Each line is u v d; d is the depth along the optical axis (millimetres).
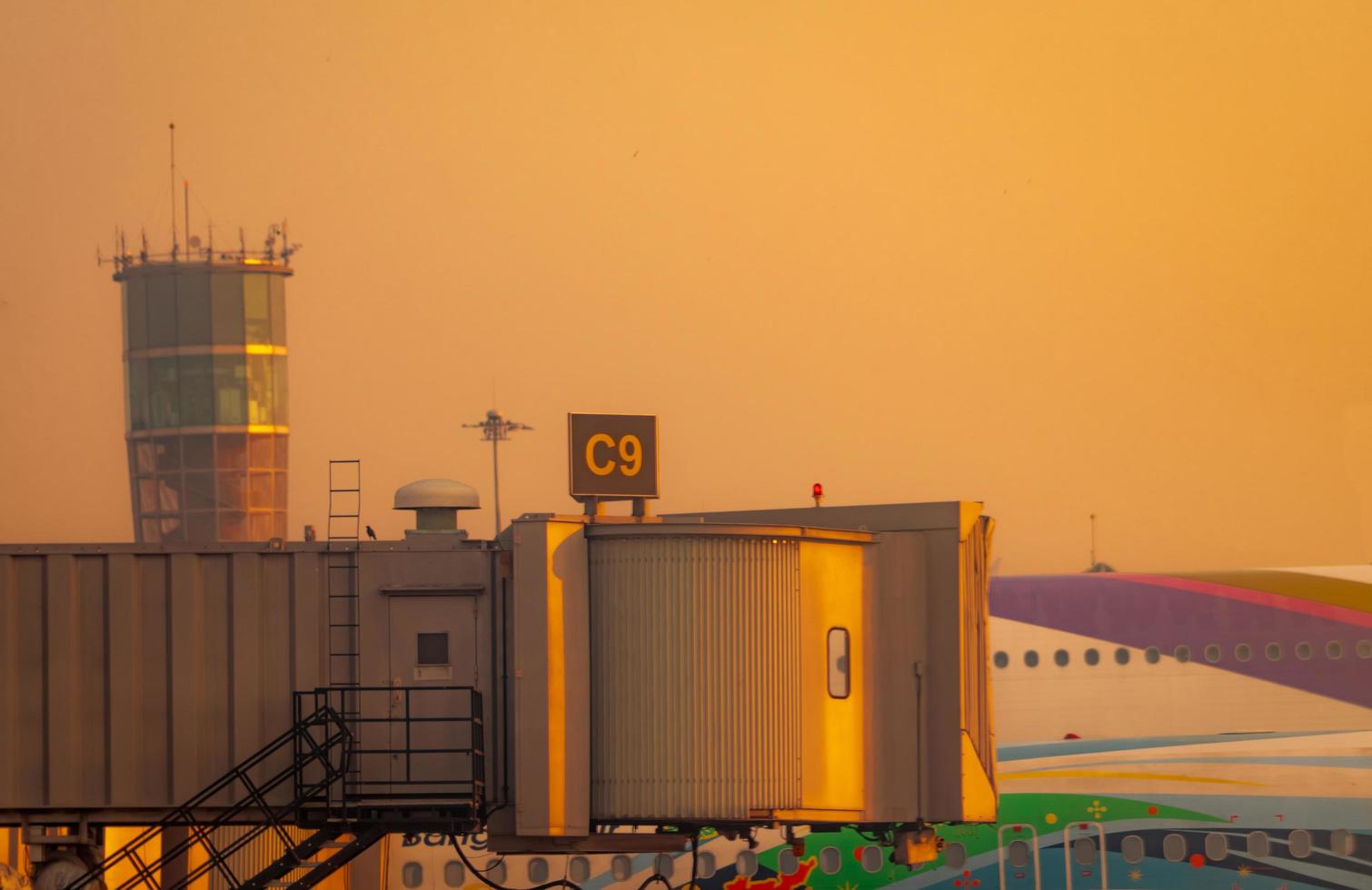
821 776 109125
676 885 167250
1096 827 172125
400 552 111188
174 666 109938
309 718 108188
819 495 120625
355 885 163125
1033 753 173125
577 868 167500
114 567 110188
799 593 108812
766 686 106812
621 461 116875
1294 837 171875
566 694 104875
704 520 117625
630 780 105562
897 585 113875
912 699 113250
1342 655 175500
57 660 109438
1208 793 172375
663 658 105938
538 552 104812
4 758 109062
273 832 143250
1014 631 176125
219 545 110875
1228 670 175125
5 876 127875
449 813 109875
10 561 109750
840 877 168250
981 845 171250
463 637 110812
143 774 109562
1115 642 175750
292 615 110750
